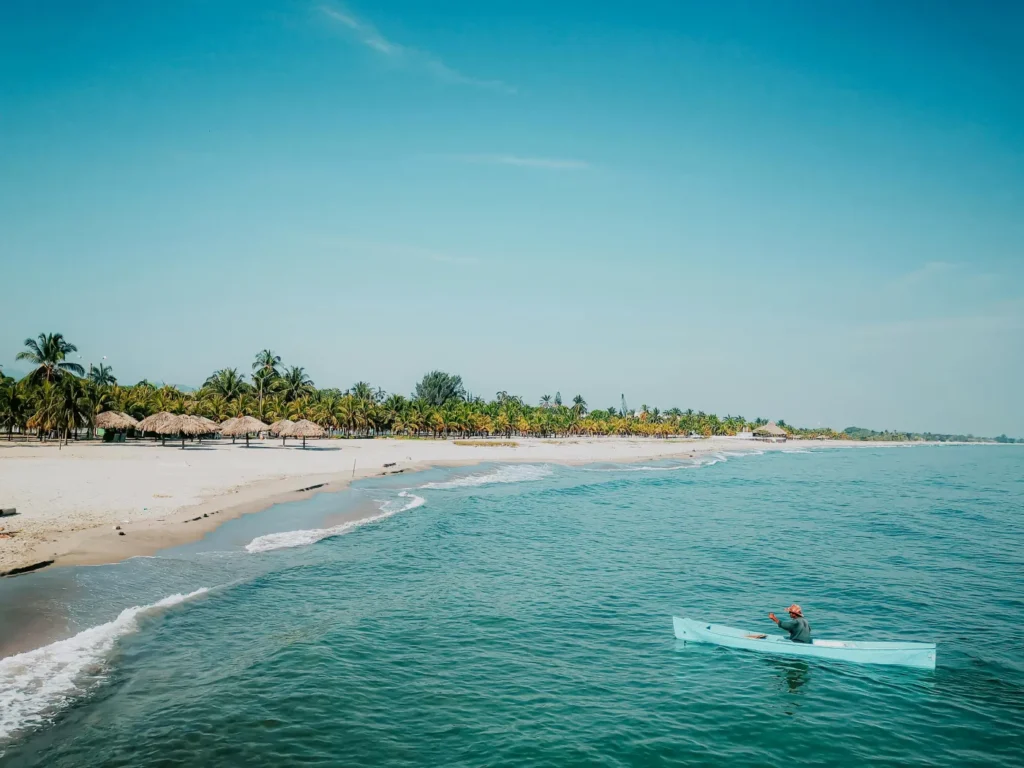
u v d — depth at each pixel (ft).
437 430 467.93
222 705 42.68
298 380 408.46
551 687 49.06
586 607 69.51
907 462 436.76
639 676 51.98
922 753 41.24
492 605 68.74
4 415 262.26
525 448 382.22
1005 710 47.73
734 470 300.61
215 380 382.22
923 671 54.85
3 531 77.30
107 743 37.09
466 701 45.78
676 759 39.22
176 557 76.02
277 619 60.18
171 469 160.45
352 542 94.94
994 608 72.49
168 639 52.80
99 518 89.15
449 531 108.88
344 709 43.27
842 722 45.24
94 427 266.36
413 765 36.91
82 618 53.98
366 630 58.95
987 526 129.39
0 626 50.14
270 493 128.06
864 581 83.35
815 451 623.36
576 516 132.57
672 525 124.36
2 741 36.24
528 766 37.47
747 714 45.98
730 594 76.43
